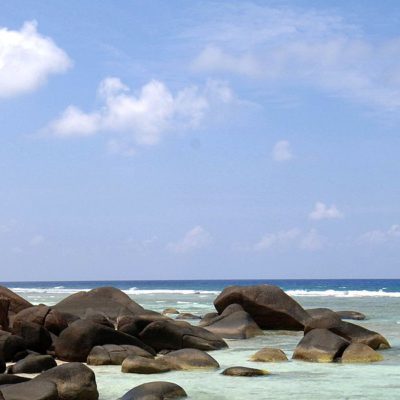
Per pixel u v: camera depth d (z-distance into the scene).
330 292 75.50
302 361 17.95
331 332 18.86
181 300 57.06
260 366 17.09
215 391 13.62
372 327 28.56
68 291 96.00
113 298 28.53
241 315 25.55
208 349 20.19
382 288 112.25
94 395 12.27
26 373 14.73
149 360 15.95
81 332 17.62
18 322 18.31
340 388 14.08
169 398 12.50
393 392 13.59
